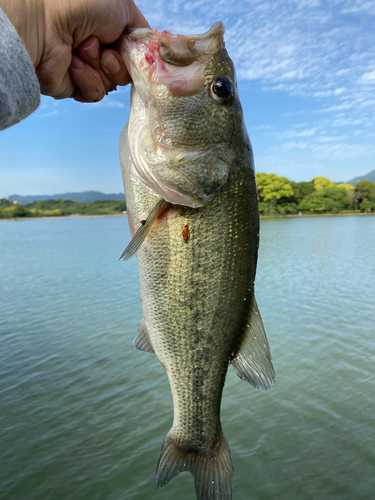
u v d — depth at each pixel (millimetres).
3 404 913
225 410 852
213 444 305
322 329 1332
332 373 987
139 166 259
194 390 296
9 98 157
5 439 777
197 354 288
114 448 743
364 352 1111
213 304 280
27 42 209
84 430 802
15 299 2000
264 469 658
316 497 588
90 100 268
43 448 744
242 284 288
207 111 251
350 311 1553
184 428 301
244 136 277
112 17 225
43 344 1302
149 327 289
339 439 723
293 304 1699
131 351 1218
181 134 247
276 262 3074
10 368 1113
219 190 264
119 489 640
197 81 246
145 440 762
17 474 678
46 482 657
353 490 600
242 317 294
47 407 894
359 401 849
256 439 741
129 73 249
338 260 3076
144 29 242
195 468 302
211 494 292
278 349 1170
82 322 1546
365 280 2221
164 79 242
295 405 850
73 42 230
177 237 268
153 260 276
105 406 896
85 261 3576
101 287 2273
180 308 278
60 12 211
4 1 198
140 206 270
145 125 252
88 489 640
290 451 701
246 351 298
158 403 900
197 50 244
